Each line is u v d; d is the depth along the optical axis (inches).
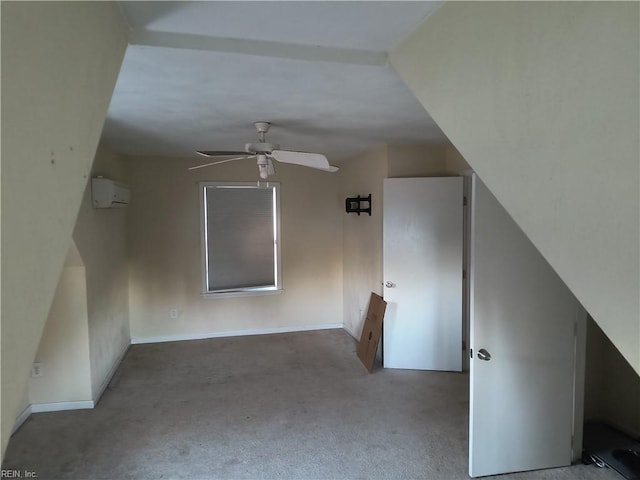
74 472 105.3
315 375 168.4
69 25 43.9
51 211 40.0
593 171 39.8
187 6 63.1
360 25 70.3
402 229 170.2
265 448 115.8
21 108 33.3
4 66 30.5
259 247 221.3
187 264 211.6
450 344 170.6
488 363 101.6
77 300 138.9
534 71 46.6
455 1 60.7
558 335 104.7
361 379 164.1
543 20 44.9
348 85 94.0
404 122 130.1
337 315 231.8
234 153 127.6
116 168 184.7
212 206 213.2
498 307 101.0
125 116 120.8
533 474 104.6
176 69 83.3
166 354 193.2
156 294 209.3
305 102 107.3
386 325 174.2
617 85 36.7
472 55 57.6
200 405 142.6
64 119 42.8
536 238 48.1
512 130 50.9
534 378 104.0
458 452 113.2
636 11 34.6
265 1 61.6
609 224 38.4
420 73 71.8
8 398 32.6
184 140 158.6
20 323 34.1
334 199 227.6
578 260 42.5
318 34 73.7
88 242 142.8
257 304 222.5
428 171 175.0
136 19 67.2
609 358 125.8
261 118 124.4
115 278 178.5
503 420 103.1
